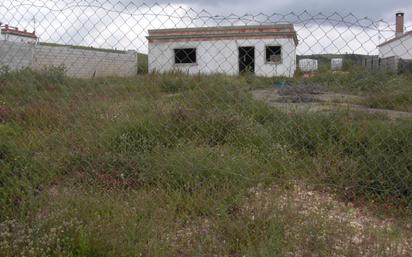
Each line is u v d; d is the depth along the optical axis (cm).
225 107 459
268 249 274
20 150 399
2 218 332
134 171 391
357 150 399
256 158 403
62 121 431
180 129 442
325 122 438
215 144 436
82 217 320
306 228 296
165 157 398
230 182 362
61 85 446
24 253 277
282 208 326
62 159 399
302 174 382
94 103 450
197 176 367
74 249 282
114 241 287
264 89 457
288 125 446
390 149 383
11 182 363
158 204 344
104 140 426
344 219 325
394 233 301
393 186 358
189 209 335
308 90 421
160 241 294
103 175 386
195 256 280
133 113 458
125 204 340
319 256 275
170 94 468
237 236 299
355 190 365
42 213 330
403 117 423
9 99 455
